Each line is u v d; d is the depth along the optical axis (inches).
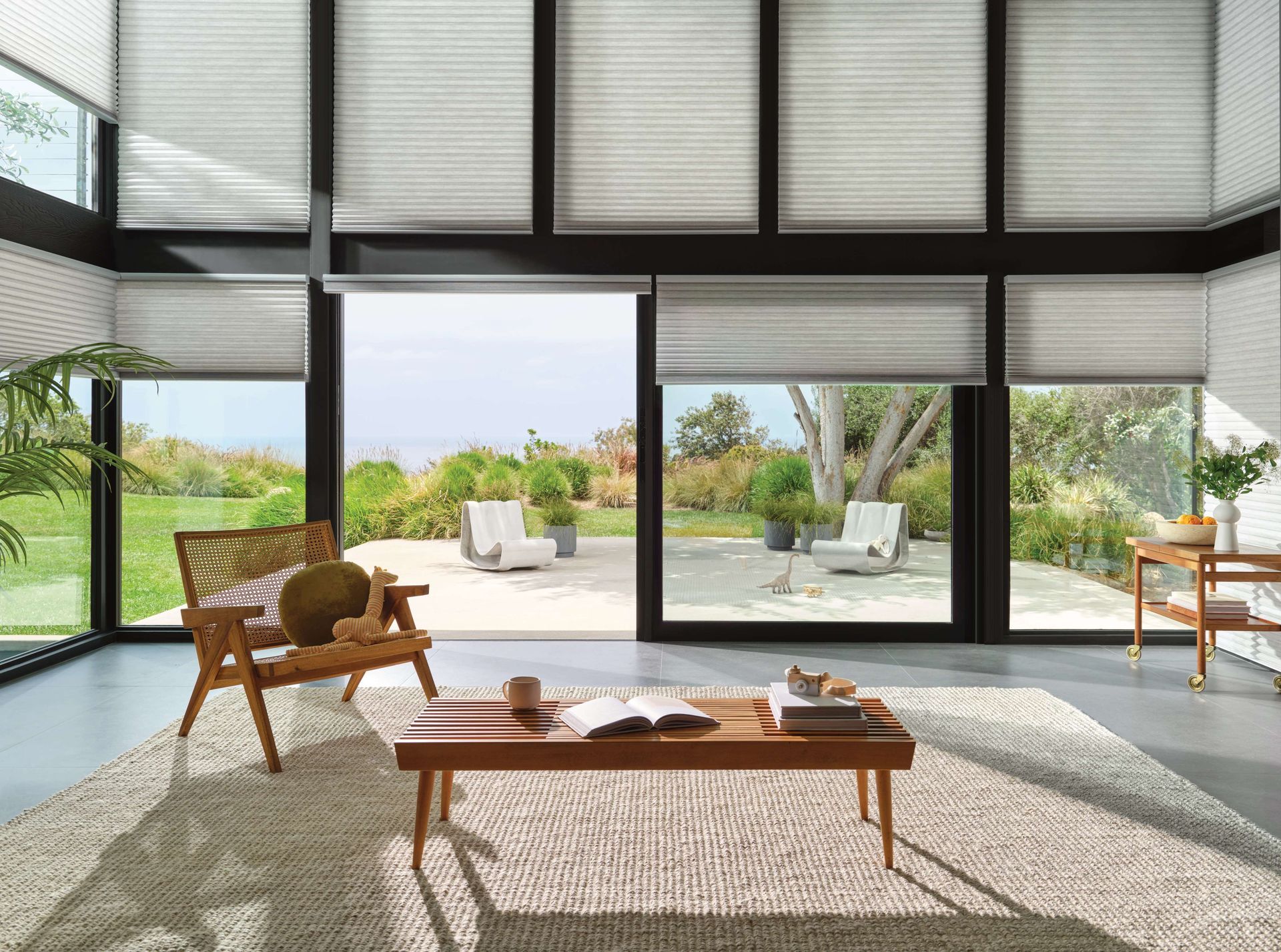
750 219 189.0
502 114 188.9
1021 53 187.3
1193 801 108.4
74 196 181.2
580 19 188.2
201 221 189.5
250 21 188.7
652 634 195.6
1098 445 192.7
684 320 189.0
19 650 170.4
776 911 83.2
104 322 186.7
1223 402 181.5
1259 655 173.0
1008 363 188.4
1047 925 80.7
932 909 83.4
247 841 97.5
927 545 195.6
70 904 83.7
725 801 109.7
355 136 189.3
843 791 113.3
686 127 188.9
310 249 190.2
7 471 125.3
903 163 188.4
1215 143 185.6
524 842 97.9
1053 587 194.1
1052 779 115.6
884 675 166.9
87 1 177.8
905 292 187.8
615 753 86.6
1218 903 84.4
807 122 188.9
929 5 187.2
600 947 77.1
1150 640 190.2
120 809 105.6
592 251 189.6
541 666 174.1
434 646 189.9
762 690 155.0
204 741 130.0
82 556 188.2
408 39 188.4
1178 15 186.1
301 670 122.7
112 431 193.2
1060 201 187.9
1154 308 187.3
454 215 189.3
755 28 188.2
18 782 115.3
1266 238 168.9
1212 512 188.5
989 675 166.7
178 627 195.3
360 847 96.2
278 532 151.1
